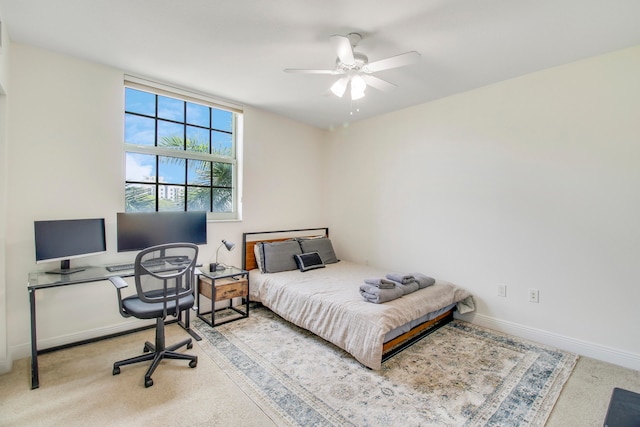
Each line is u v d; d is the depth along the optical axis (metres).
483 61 2.52
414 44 2.26
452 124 3.30
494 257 3.02
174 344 2.48
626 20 1.95
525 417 1.78
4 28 2.04
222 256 3.52
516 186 2.87
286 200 4.17
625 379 2.17
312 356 2.46
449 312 3.22
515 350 2.59
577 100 2.53
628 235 2.34
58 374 2.16
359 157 4.24
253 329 2.98
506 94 2.91
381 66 2.14
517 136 2.85
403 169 3.74
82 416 1.74
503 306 2.97
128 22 2.05
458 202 3.27
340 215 4.50
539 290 2.75
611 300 2.41
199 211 3.22
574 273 2.57
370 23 2.01
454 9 1.85
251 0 1.80
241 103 3.60
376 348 2.17
